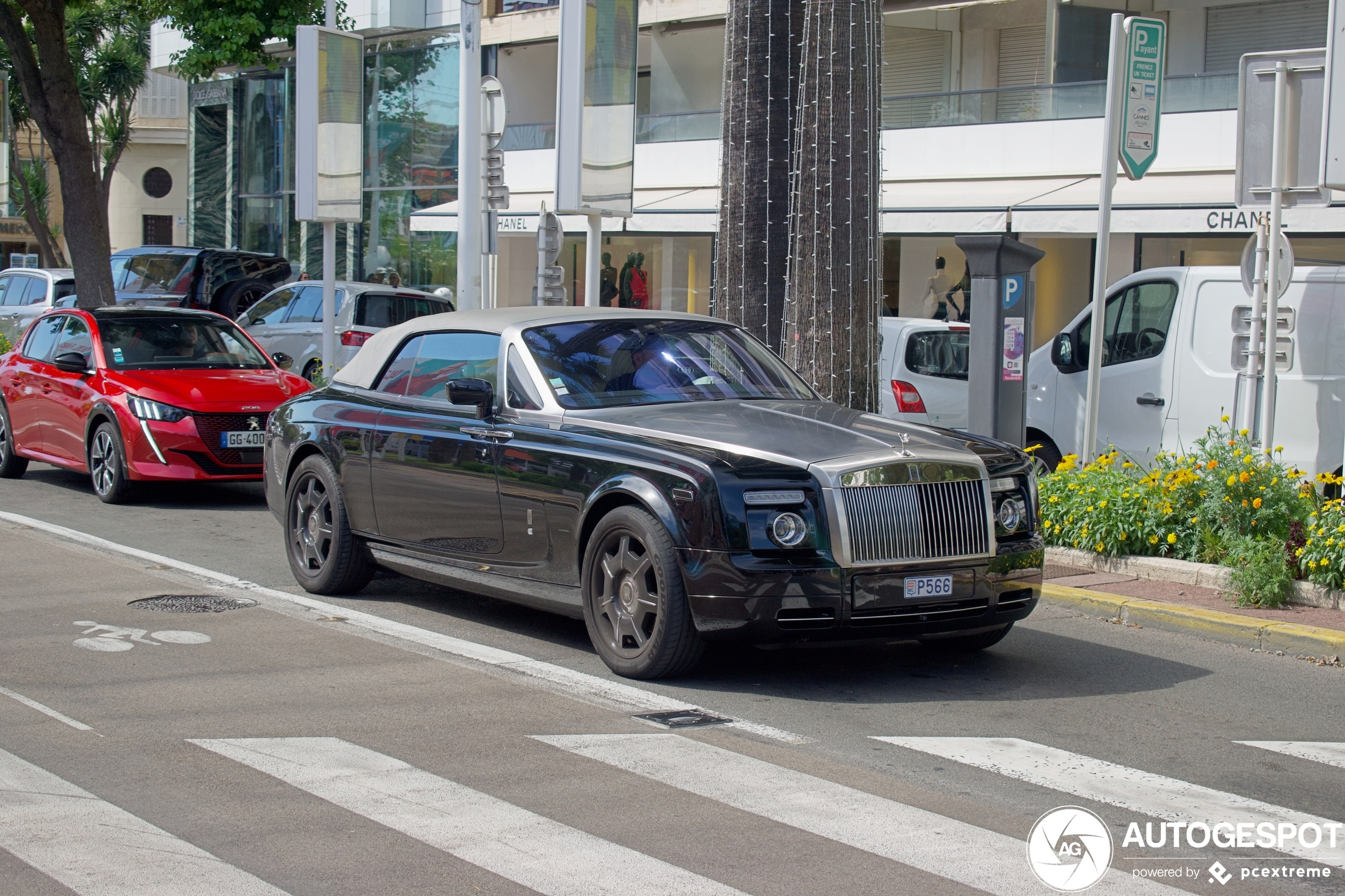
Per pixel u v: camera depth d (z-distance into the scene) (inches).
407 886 161.8
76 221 815.1
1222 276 451.2
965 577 254.1
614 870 167.3
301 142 616.1
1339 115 344.8
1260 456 368.2
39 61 837.2
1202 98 815.7
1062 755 220.7
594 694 248.7
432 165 1331.2
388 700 242.5
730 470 245.6
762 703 246.4
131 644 281.0
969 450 264.4
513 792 195.3
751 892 161.3
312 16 1065.5
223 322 534.0
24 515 452.1
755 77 476.7
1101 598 328.2
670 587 247.3
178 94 2106.3
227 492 522.3
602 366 293.9
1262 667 284.2
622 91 494.3
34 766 204.5
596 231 490.6
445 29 1307.8
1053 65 929.5
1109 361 478.9
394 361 330.6
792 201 463.2
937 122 929.5
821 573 241.8
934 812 191.2
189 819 183.3
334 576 330.6
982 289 402.6
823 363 434.9
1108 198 410.0
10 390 542.6
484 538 290.0
